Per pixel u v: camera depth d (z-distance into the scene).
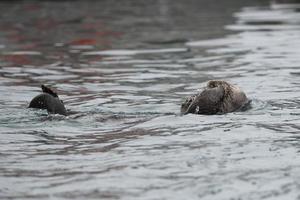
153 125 11.82
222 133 10.95
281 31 26.98
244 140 10.43
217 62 20.06
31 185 8.38
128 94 15.43
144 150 10.01
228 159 9.32
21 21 31.03
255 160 9.24
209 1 41.38
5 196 7.98
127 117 12.55
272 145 10.07
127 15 33.41
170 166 9.05
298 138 10.54
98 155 9.82
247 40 24.67
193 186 8.17
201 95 12.84
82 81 17.31
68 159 9.64
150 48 23.22
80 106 14.00
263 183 8.22
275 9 36.12
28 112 12.65
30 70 18.98
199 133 11.02
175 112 13.17
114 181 8.46
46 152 10.09
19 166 9.29
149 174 8.71
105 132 11.42
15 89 16.06
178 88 16.12
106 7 37.59
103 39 25.39
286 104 13.68
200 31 27.39
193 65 19.64
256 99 14.05
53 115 12.47
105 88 16.30
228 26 28.84
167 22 30.50
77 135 11.22
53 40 25.17
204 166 9.00
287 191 7.92
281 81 16.61
